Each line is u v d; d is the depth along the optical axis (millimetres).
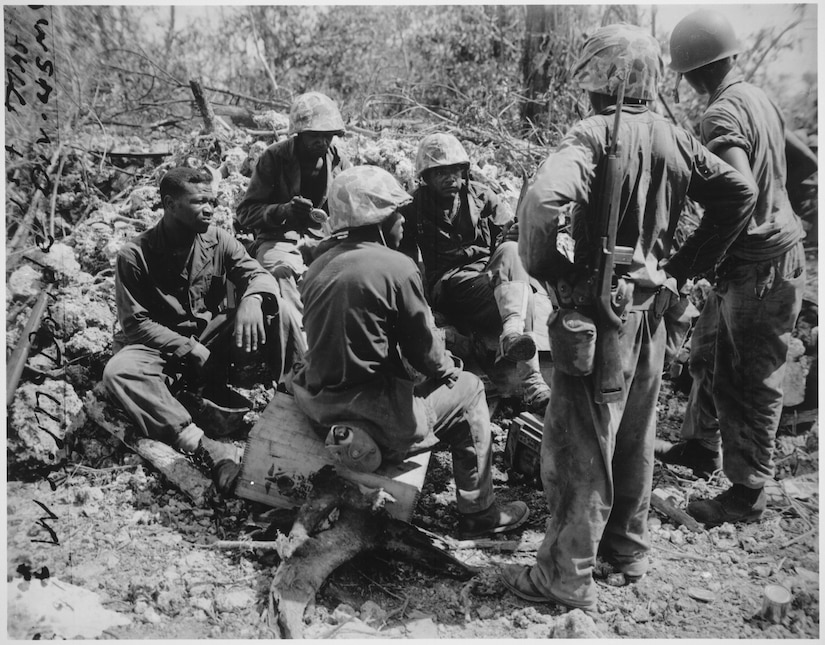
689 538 3605
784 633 3025
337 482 3219
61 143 5500
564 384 2996
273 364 3994
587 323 2834
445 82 6711
